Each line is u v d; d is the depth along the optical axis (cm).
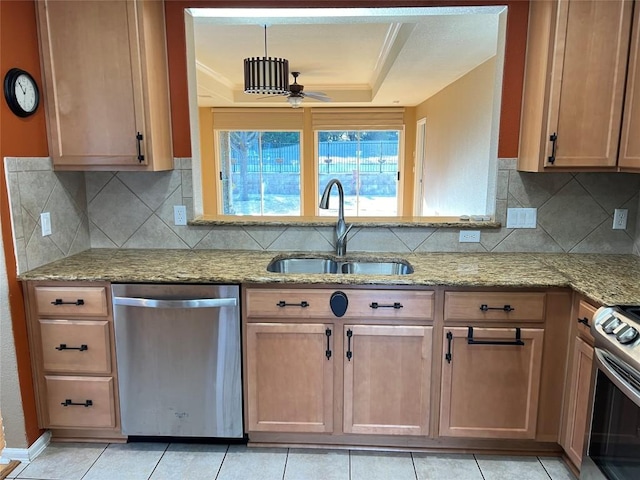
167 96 245
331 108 745
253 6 236
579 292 190
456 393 208
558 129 212
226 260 235
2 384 209
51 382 217
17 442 213
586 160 214
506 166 247
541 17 215
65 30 215
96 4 212
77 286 208
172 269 217
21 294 209
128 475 204
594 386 170
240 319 207
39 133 220
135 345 211
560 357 204
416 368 207
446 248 256
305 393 212
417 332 203
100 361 214
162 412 218
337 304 202
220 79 603
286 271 252
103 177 258
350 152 775
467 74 430
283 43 416
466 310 201
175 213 259
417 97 620
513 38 233
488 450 219
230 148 785
